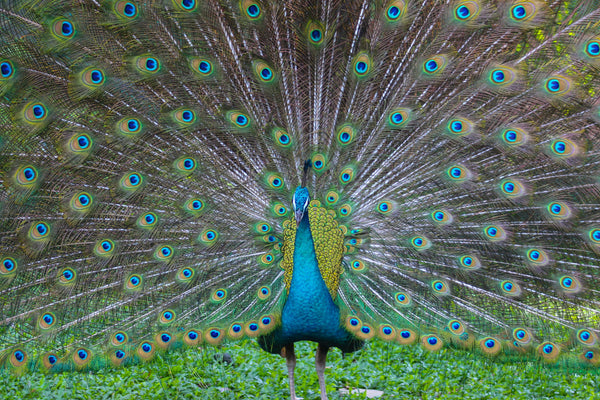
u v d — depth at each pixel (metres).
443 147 6.23
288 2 6.09
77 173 5.95
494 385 7.39
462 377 7.60
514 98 6.02
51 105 5.75
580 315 6.05
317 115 6.38
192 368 7.45
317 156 6.40
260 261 6.30
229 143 6.28
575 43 5.81
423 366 7.95
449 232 6.25
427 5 6.04
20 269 5.85
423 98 6.20
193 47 6.01
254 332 6.10
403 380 7.39
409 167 6.32
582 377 7.62
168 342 6.02
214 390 6.86
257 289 6.29
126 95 5.93
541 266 6.14
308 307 5.96
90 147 5.88
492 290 6.21
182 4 5.89
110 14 5.78
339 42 6.22
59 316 5.91
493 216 6.21
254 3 6.01
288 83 6.27
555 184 6.10
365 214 6.38
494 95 6.02
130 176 6.03
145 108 6.00
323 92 6.34
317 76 6.29
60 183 5.90
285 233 6.30
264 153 6.34
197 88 6.07
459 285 6.25
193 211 6.20
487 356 6.10
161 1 5.87
